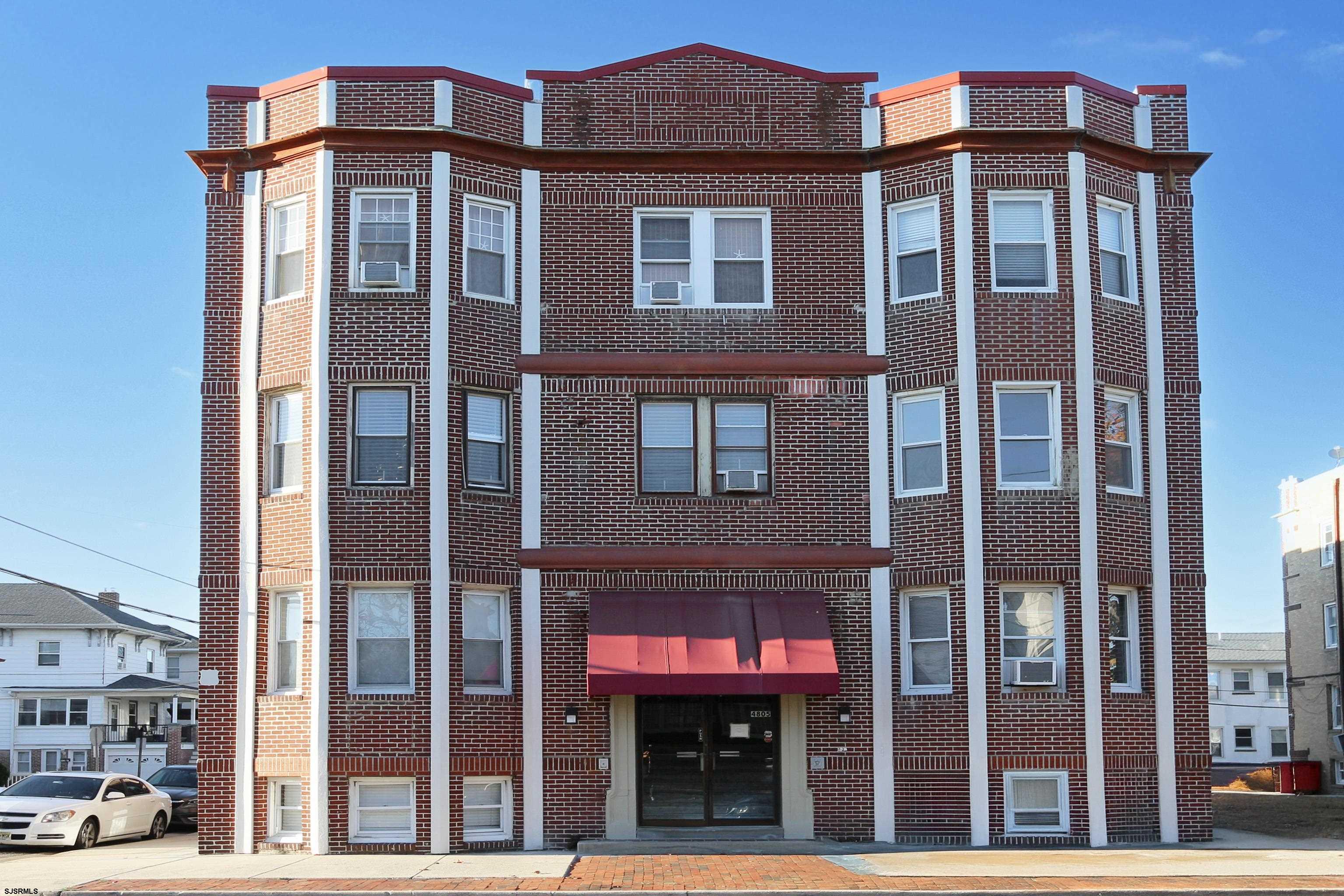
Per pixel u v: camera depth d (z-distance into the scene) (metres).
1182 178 24.44
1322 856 19.94
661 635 22.20
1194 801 22.75
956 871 17.84
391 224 23.05
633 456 23.23
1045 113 23.48
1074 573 22.48
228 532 22.80
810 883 16.59
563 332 23.48
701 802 22.55
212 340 23.28
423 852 21.47
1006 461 22.88
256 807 22.03
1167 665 22.97
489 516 22.62
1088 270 23.20
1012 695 22.27
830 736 22.59
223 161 23.69
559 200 23.84
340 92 23.16
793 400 23.52
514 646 22.56
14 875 18.92
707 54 24.25
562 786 22.30
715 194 24.00
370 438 22.47
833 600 22.94
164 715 63.41
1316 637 46.78
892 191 23.83
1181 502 23.58
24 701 57.81
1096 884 16.34
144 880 17.80
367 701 21.73
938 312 23.17
